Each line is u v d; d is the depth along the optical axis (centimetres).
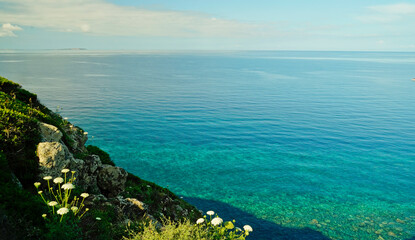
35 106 1884
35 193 962
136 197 1515
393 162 5100
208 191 3856
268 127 7600
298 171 4656
